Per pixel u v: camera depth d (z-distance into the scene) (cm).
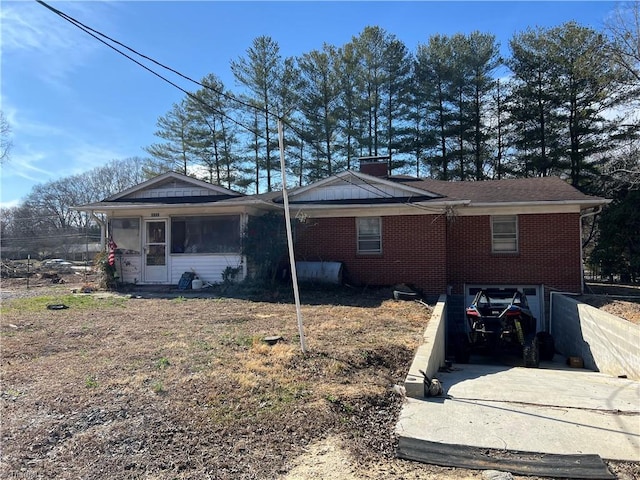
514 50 2970
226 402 491
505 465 377
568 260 1470
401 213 1529
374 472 364
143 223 1558
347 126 3203
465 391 615
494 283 1520
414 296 1334
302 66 3120
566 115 2841
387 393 554
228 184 3384
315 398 507
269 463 372
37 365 630
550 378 785
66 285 1886
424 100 3181
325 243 1591
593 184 2662
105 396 508
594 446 416
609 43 1891
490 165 3291
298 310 686
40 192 6175
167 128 3506
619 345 877
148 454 383
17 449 389
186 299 1282
